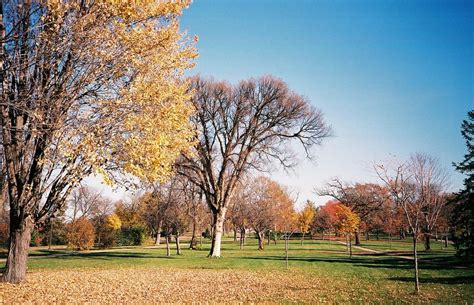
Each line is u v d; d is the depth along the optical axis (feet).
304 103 107.34
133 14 38.19
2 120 41.24
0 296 38.81
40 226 50.75
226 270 77.20
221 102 104.99
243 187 173.17
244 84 106.32
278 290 51.19
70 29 33.60
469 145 85.61
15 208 48.03
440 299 43.21
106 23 37.11
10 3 35.83
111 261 96.48
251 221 165.68
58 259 103.30
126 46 38.50
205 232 272.51
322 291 50.24
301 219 196.34
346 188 197.77
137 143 36.83
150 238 205.57
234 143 108.88
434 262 94.84
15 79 39.09
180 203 131.75
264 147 108.58
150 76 42.04
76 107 37.35
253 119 107.55
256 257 110.83
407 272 73.72
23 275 49.21
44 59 35.17
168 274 69.10
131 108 37.86
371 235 299.58
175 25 43.34
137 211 205.67
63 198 47.62
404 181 52.16
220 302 42.19
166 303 40.86
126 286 52.60
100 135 35.73
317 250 151.64
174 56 43.91
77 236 154.71
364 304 40.60
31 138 45.70
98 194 227.40
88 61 36.88
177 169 104.22
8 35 32.12
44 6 34.04
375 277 66.18
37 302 37.29
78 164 39.78
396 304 40.42
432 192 65.36
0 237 147.13
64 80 37.19
